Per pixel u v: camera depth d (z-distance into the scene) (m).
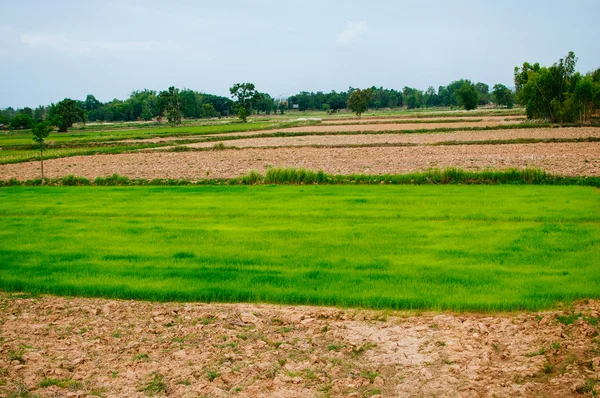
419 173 34.06
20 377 9.88
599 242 17.80
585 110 84.25
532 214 22.53
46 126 40.97
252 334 11.77
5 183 40.53
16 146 77.94
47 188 36.50
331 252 17.59
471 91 173.62
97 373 10.06
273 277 15.16
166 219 24.20
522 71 105.69
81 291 14.70
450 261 16.14
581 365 9.62
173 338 11.60
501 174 32.50
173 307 13.51
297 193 30.52
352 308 13.20
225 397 9.13
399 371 9.90
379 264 16.03
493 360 10.20
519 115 117.69
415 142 62.69
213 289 14.31
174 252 18.20
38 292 14.96
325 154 52.88
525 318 12.01
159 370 10.12
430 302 12.95
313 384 9.50
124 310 13.44
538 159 41.81
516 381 9.28
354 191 30.66
